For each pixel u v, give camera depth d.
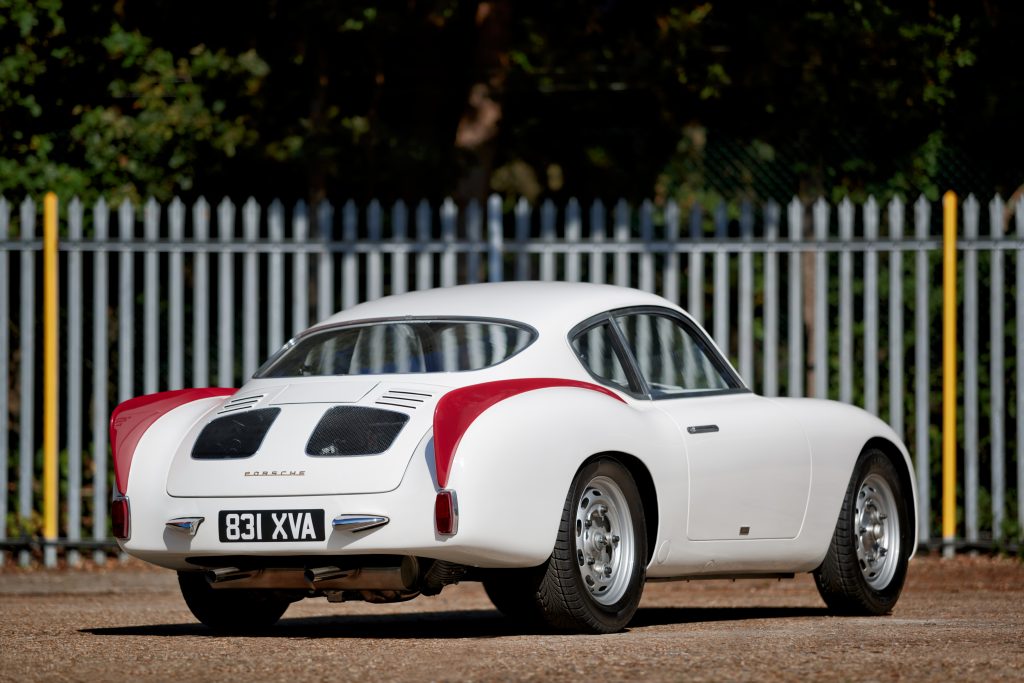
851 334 29.59
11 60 34.31
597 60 42.31
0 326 29.61
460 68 43.72
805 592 25.38
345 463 15.16
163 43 40.50
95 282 29.52
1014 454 31.16
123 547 16.36
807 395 35.88
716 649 14.30
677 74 40.34
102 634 17.47
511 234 42.41
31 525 29.86
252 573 15.79
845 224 29.52
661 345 18.09
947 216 29.30
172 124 39.91
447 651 14.55
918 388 29.36
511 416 15.20
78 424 29.45
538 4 43.53
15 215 34.44
